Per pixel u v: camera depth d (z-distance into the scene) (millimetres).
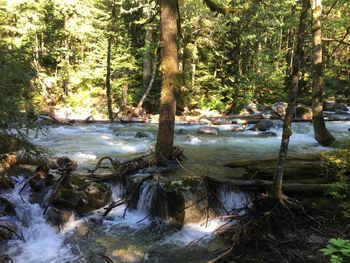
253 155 10883
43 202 7109
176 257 6047
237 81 26141
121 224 7172
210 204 7512
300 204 7016
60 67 27734
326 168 8055
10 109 5770
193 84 24125
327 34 20656
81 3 25156
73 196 7242
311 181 7773
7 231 6316
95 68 26234
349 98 27938
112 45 26391
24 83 6039
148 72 24922
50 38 28422
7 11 21531
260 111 23094
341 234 6391
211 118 20188
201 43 24500
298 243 6230
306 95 26547
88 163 9883
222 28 22422
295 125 16719
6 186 7254
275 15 23344
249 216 6973
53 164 8141
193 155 10742
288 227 6652
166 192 7379
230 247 6172
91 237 6660
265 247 6168
